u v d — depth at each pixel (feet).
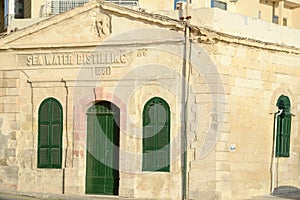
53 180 93.45
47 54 94.27
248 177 89.51
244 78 89.15
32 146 95.04
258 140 91.25
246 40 88.48
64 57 93.30
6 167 96.17
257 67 91.09
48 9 112.78
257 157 91.04
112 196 89.51
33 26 94.32
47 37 94.07
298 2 137.08
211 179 84.53
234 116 87.56
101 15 91.04
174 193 86.17
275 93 93.91
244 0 129.08
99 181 91.40
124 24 89.76
